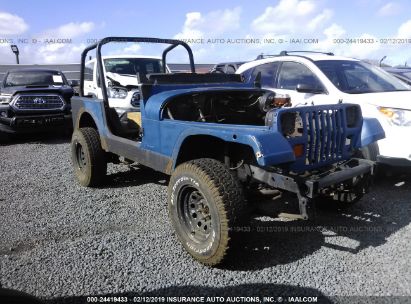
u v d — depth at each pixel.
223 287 3.10
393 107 5.11
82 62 5.83
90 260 3.50
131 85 8.90
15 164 7.10
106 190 5.45
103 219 4.43
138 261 3.48
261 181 3.53
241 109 4.71
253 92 4.70
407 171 5.64
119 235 4.00
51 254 3.60
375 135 4.09
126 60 10.22
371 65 6.77
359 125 4.02
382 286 3.08
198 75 4.88
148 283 3.15
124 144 4.77
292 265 3.40
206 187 3.23
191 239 3.50
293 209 4.58
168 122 3.92
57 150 8.38
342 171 3.59
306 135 3.49
